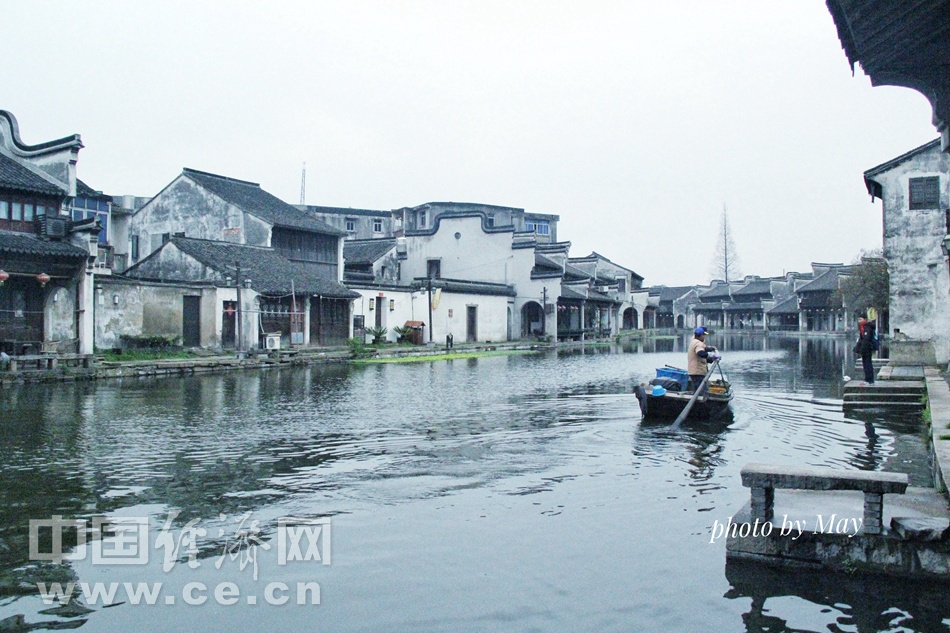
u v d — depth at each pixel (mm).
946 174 24172
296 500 8758
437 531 7633
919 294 24391
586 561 6773
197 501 8719
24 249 22328
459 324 46719
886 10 6438
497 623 5594
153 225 40531
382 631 5508
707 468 10391
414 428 13812
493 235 52688
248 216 37344
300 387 21547
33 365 22125
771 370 28375
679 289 99500
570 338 55469
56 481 9625
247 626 5605
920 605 5777
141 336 27594
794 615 5641
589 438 12734
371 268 49656
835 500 7391
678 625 5512
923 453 11180
